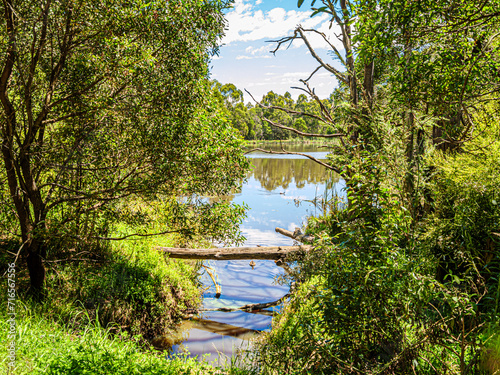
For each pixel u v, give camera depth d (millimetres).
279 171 29953
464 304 2400
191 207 6809
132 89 5668
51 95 5801
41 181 6641
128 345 4695
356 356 2820
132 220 6586
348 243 2869
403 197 2781
